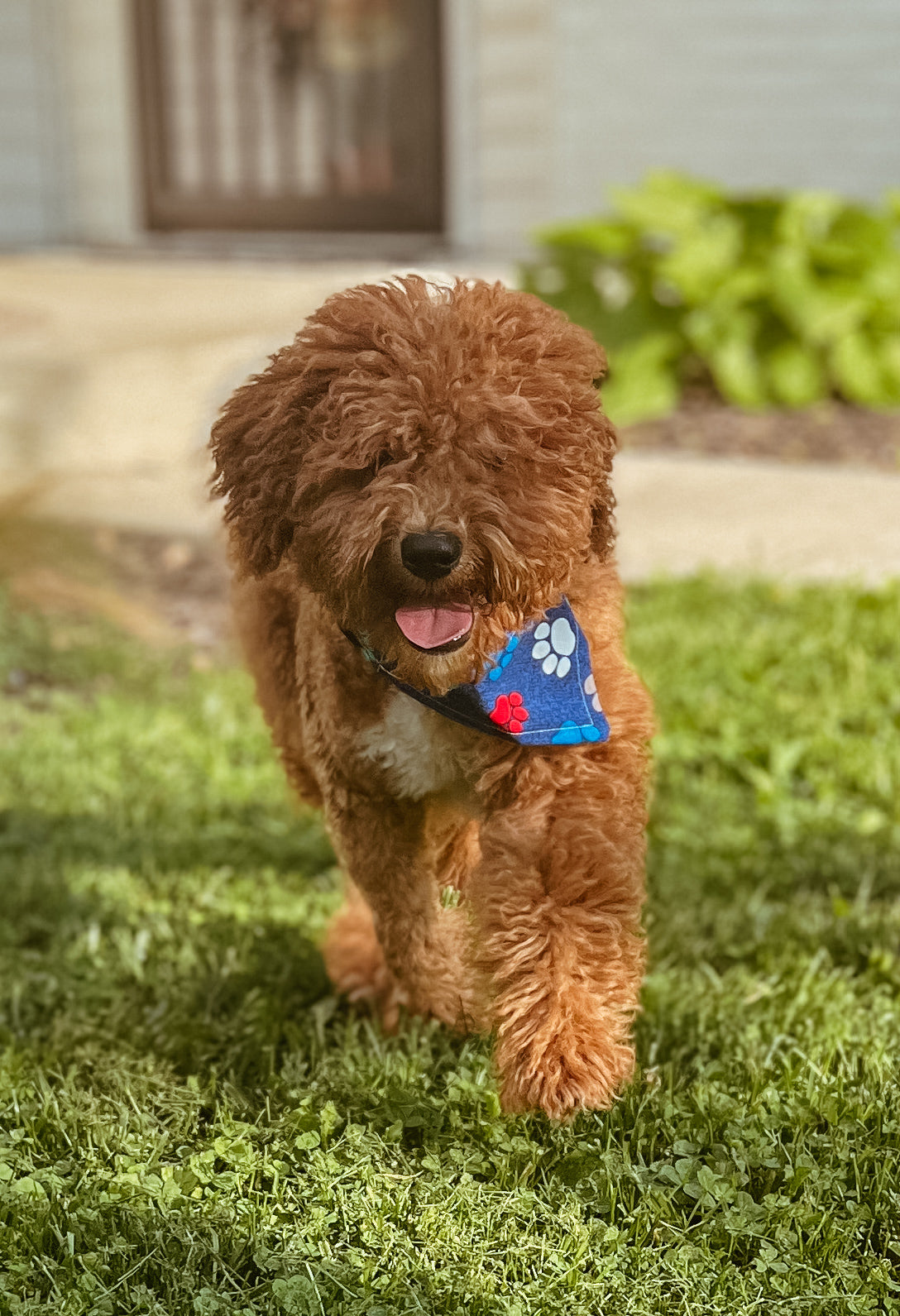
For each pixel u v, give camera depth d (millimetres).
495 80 14125
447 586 2785
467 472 2799
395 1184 2971
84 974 4031
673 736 5715
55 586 7777
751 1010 3730
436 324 2877
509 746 3014
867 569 7699
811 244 10812
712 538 8336
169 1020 3711
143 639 7320
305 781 3855
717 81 13188
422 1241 2807
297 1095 3271
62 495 8914
